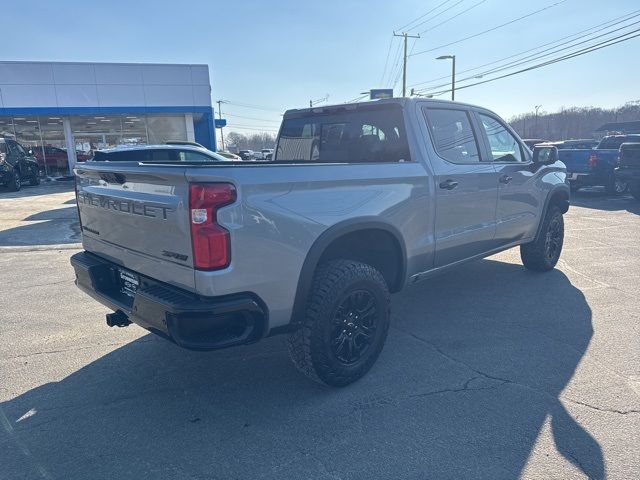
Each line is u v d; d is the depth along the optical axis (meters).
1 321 4.69
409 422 2.94
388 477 2.47
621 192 14.53
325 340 3.13
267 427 2.93
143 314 2.86
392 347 4.00
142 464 2.61
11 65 23.33
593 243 7.78
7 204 14.46
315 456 2.65
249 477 2.50
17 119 24.92
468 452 2.65
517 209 5.16
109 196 3.23
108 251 3.44
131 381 3.52
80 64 24.23
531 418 2.95
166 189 2.74
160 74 25.44
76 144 26.08
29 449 2.74
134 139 26.83
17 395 3.33
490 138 4.90
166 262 2.83
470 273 6.14
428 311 4.83
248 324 2.81
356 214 3.28
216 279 2.60
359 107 4.35
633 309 4.77
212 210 2.58
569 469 2.50
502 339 4.12
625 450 2.64
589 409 3.04
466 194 4.35
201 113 26.77
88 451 2.72
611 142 16.69
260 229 2.74
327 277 3.14
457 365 3.66
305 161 4.84
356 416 3.02
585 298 5.11
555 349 3.90
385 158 4.20
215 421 3.00
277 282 2.86
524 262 6.04
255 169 2.75
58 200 15.59
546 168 5.63
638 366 3.60
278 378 3.54
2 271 6.57
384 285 3.46
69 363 3.80
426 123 4.12
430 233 4.04
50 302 5.25
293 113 5.06
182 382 3.50
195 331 2.62
